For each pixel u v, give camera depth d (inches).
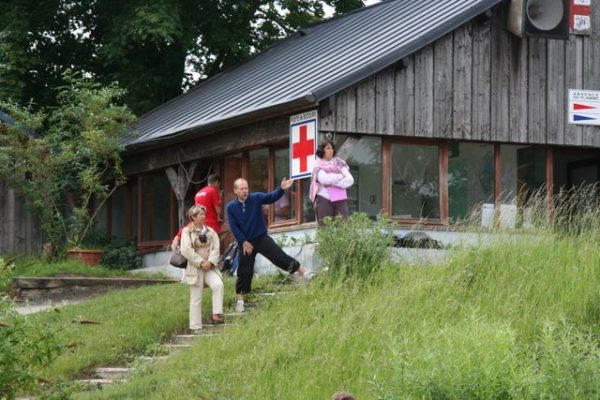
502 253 909.2
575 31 1212.5
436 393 627.2
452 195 1165.7
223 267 1081.4
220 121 1206.3
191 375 789.2
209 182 1107.3
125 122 1392.7
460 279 880.3
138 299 1026.7
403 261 961.5
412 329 808.9
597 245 935.0
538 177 1207.6
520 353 725.9
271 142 1184.2
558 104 1207.6
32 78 1696.6
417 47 1124.5
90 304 1039.6
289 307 893.8
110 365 869.2
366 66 1098.1
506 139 1181.7
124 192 1508.4
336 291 898.1
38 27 1685.5
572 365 622.2
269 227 1187.3
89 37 1734.7
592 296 823.7
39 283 1176.2
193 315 919.0
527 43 1195.9
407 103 1138.0
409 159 1150.3
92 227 1510.8
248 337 845.2
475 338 673.6
